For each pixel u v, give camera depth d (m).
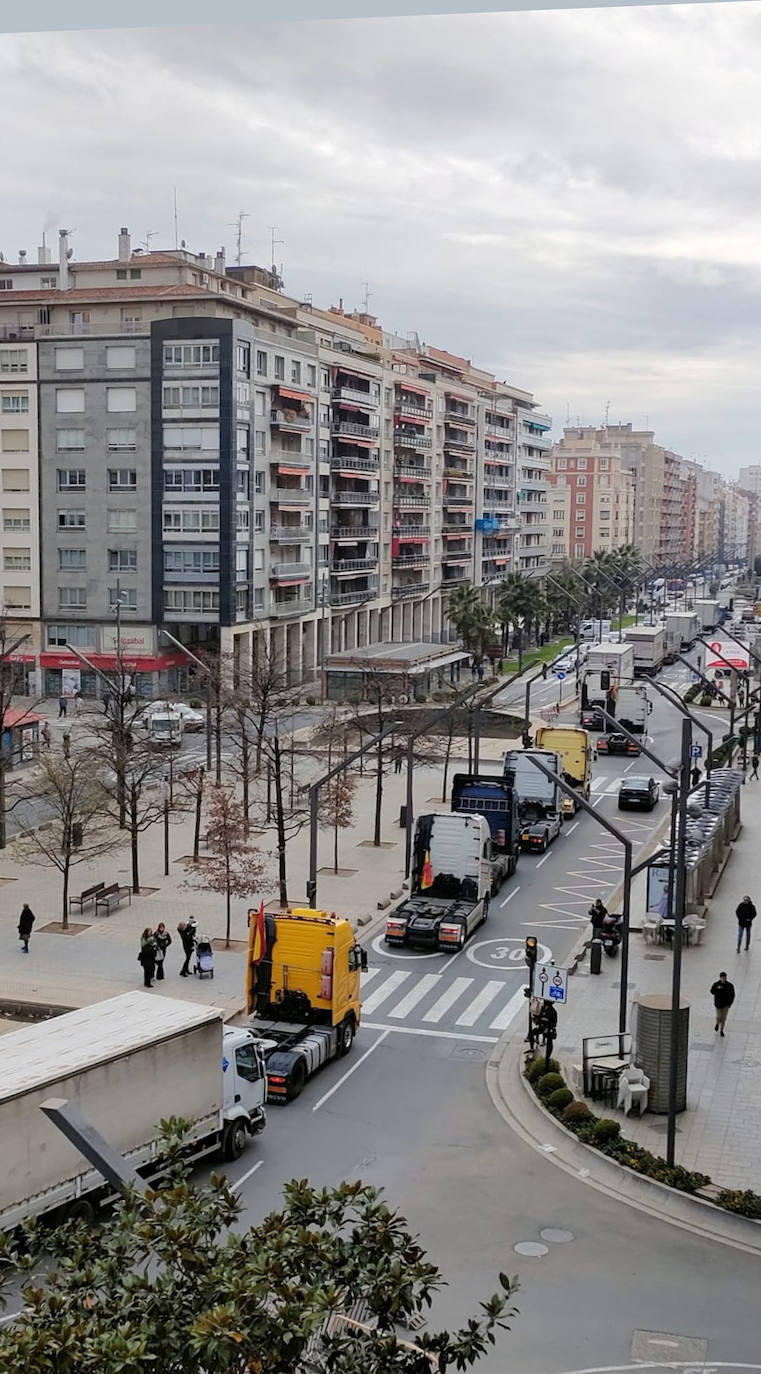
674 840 40.59
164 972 36.59
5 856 50.22
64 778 50.31
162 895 45.28
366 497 117.25
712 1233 22.42
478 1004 35.00
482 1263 21.06
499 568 165.25
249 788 62.28
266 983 30.77
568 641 154.25
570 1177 24.59
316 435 106.12
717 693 83.44
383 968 38.06
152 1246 11.65
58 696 93.88
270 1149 25.59
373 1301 11.27
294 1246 11.46
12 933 40.41
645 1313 19.61
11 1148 19.56
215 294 92.19
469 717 73.50
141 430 91.00
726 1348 18.70
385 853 52.09
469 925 41.00
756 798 66.25
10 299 95.81
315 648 108.19
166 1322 10.57
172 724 75.12
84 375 91.56
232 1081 25.05
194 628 96.81
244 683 70.12
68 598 93.69
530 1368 18.00
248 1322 10.41
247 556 93.50
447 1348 11.33
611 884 48.41
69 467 92.69
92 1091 21.05
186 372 89.81
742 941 40.97
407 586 131.12
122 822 46.28
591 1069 28.20
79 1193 20.77
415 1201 23.38
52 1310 10.70
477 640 113.00
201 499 90.56
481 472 155.50
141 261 101.62
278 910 43.00
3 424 93.25
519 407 183.25
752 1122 27.11
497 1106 28.14
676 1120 27.14
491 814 49.53
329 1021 30.48
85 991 34.56
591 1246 21.78
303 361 102.50
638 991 35.72
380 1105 28.06
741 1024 33.16
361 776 58.47
